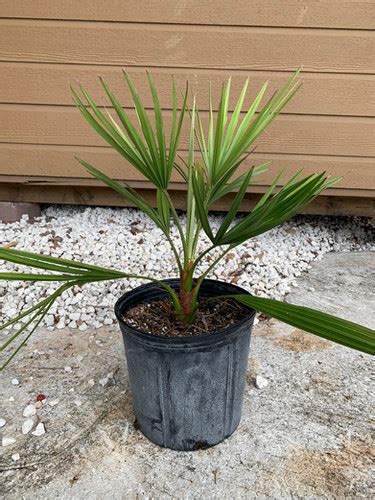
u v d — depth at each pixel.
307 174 1.57
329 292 1.37
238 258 1.50
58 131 1.57
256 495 0.75
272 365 1.05
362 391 0.97
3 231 1.64
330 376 1.01
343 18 1.40
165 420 0.80
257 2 1.40
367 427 0.88
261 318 1.23
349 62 1.44
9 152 1.60
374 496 0.74
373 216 1.67
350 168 1.56
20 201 1.73
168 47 1.46
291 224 1.79
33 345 1.12
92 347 1.12
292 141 1.54
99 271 0.70
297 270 1.48
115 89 1.51
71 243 1.58
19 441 0.85
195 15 1.43
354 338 0.55
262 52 1.45
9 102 1.54
